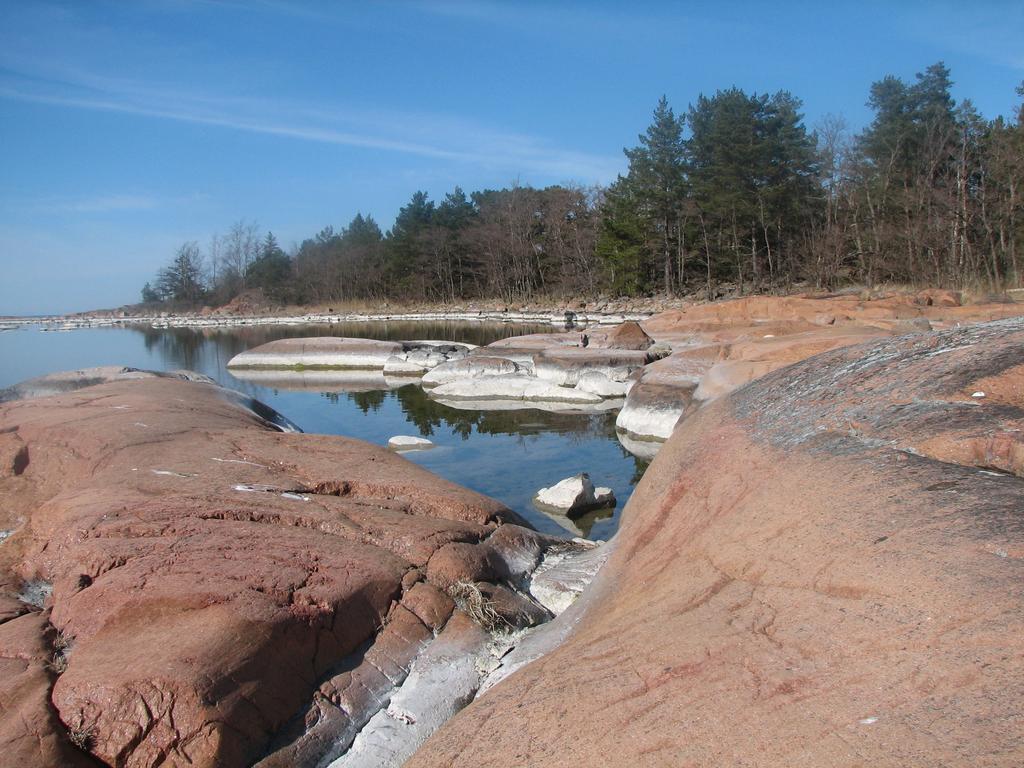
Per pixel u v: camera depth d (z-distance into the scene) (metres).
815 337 13.32
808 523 4.66
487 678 5.59
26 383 18.12
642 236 51.91
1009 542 3.63
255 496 7.29
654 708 3.55
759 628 3.95
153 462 8.35
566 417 18.12
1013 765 2.50
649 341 23.25
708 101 49.75
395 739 4.92
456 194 75.69
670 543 5.98
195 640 4.82
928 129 42.38
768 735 3.10
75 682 4.52
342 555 6.21
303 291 86.31
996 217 38.44
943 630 3.29
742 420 7.19
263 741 4.61
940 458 4.87
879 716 2.97
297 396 23.69
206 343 48.78
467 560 6.66
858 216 47.44
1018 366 5.43
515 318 56.38
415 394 23.17
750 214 45.50
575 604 6.48
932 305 26.91
